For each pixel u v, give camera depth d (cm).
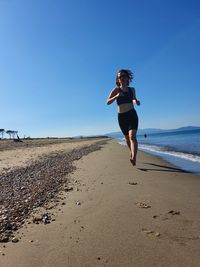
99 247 150
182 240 154
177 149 830
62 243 158
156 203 222
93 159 569
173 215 192
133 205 219
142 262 134
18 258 144
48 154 816
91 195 257
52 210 218
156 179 319
